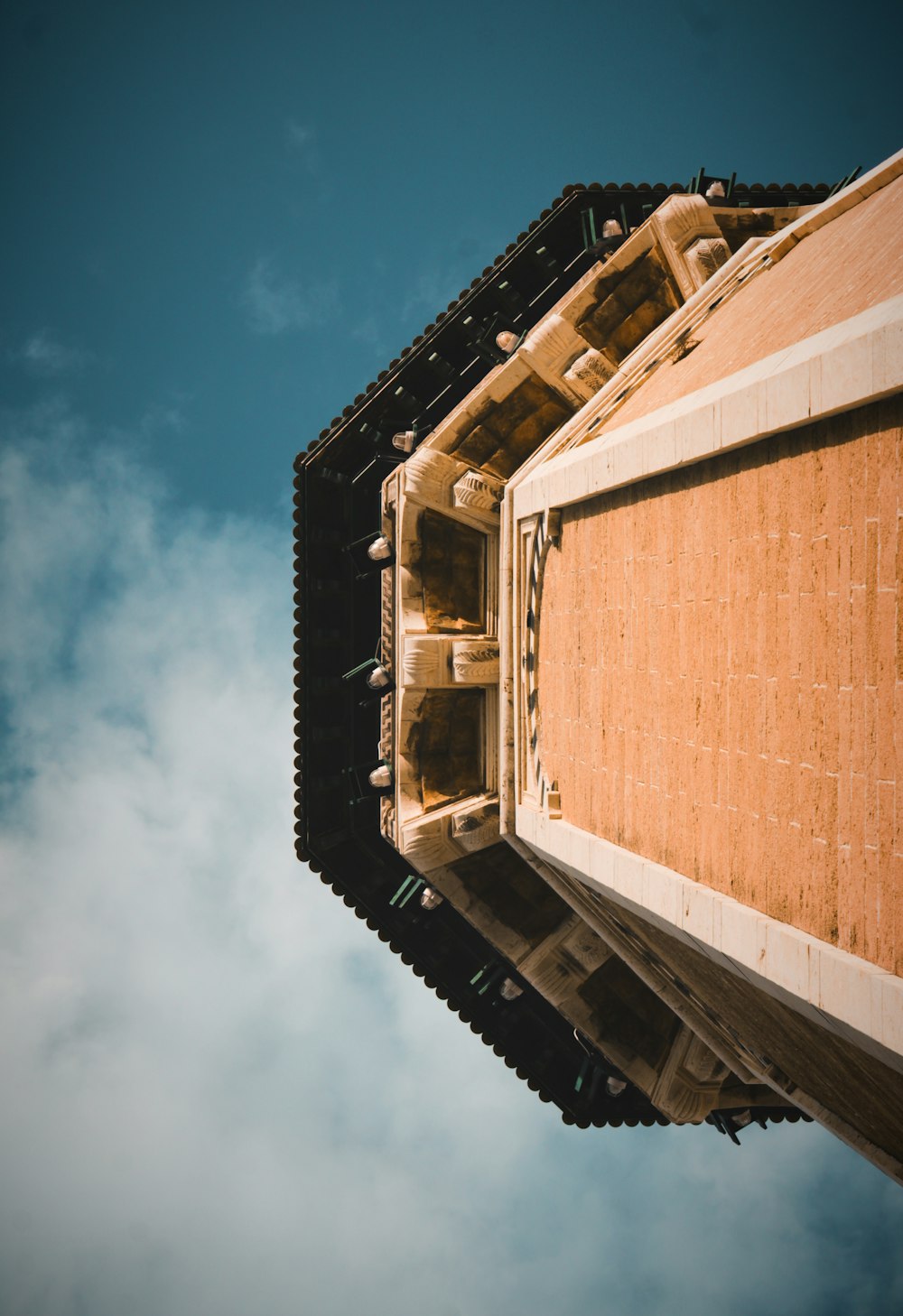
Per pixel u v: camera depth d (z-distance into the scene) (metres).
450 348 27.88
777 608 13.65
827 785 12.56
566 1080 30.28
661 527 17.19
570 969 28.38
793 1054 19.67
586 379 25.56
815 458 12.73
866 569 11.77
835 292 15.84
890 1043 10.93
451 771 27.89
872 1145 20.64
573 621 21.62
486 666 26.27
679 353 22.98
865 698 11.83
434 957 29.89
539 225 27.28
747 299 21.86
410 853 26.64
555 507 22.30
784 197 27.73
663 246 25.73
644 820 18.02
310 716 28.38
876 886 11.63
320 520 28.05
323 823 28.75
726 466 14.92
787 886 13.45
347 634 28.48
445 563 27.16
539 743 23.81
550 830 22.17
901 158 19.38
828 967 12.07
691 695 16.17
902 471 11.15
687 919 15.71
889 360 10.91
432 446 26.22
